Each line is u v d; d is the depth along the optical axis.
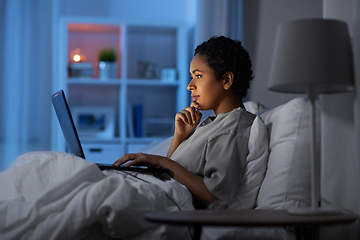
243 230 1.11
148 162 1.30
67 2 3.63
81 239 0.98
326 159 1.13
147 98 3.78
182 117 1.52
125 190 0.97
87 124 3.58
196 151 1.38
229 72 1.47
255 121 1.32
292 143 1.22
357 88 1.06
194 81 1.50
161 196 1.10
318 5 2.09
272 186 1.21
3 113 3.14
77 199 0.95
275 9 2.52
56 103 1.54
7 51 3.16
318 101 1.24
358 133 1.05
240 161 1.28
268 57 2.58
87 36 3.69
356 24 1.08
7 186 1.10
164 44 3.82
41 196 0.97
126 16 3.73
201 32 3.11
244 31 2.96
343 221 0.79
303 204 1.18
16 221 0.93
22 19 3.20
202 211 0.93
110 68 3.49
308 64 0.90
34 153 1.29
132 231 0.98
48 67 3.23
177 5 3.82
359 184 1.05
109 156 3.34
